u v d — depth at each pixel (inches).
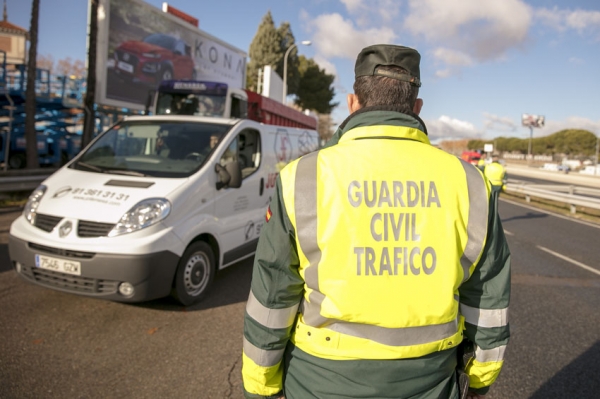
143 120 215.9
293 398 53.9
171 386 122.4
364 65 56.8
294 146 279.7
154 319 165.3
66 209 160.9
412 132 54.3
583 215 572.4
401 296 49.3
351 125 55.9
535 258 298.8
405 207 50.4
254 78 2103.8
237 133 209.8
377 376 49.5
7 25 1250.0
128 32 714.2
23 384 119.9
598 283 243.3
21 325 155.0
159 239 156.6
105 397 116.3
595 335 170.1
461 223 51.6
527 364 145.2
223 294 194.7
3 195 398.6
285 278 51.9
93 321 161.5
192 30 884.0
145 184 171.0
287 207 51.2
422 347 49.9
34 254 158.4
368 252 49.3
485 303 53.5
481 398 59.3
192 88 467.8
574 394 127.7
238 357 139.3
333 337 50.4
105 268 150.4
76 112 717.3
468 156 1584.6
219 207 191.3
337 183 50.8
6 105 625.6
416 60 56.6
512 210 583.8
